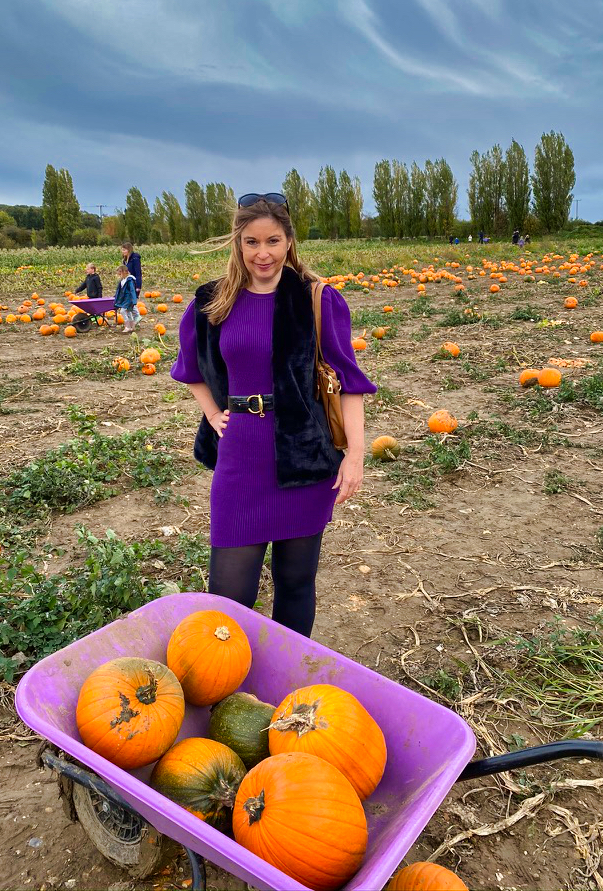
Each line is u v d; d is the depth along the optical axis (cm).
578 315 1547
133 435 742
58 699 235
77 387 1025
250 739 243
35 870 260
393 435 776
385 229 7938
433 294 2147
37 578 416
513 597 449
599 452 695
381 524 560
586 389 875
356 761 214
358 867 193
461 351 1204
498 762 211
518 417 818
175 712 232
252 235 265
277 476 286
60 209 8481
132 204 8262
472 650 394
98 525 555
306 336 280
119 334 1531
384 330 1381
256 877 170
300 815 187
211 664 252
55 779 306
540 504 587
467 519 565
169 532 539
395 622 426
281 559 314
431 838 278
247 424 287
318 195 8100
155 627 272
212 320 286
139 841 234
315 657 261
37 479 602
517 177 7231
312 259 3556
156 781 226
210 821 218
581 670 379
